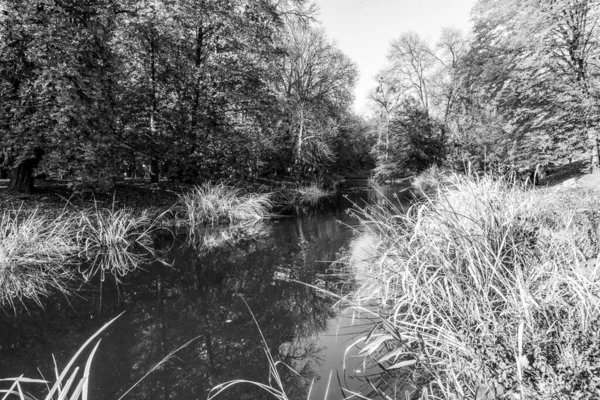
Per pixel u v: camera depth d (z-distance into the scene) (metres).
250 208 10.32
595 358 1.62
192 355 3.03
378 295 3.46
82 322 3.66
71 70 6.50
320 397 2.33
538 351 1.77
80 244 6.28
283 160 18.36
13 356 2.96
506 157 10.01
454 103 20.05
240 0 11.95
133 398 2.40
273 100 13.40
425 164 24.16
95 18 7.43
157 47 10.55
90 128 7.24
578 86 8.40
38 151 7.42
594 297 1.87
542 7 8.98
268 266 5.62
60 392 1.49
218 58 11.77
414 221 3.96
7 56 6.41
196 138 11.62
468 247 2.82
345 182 26.36
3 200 7.06
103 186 7.69
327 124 20.62
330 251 6.34
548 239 2.93
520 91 9.70
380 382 2.44
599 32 8.97
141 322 3.67
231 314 3.89
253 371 2.77
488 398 1.81
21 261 5.12
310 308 3.95
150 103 10.65
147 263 5.81
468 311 2.30
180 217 8.99
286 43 19.03
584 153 8.83
